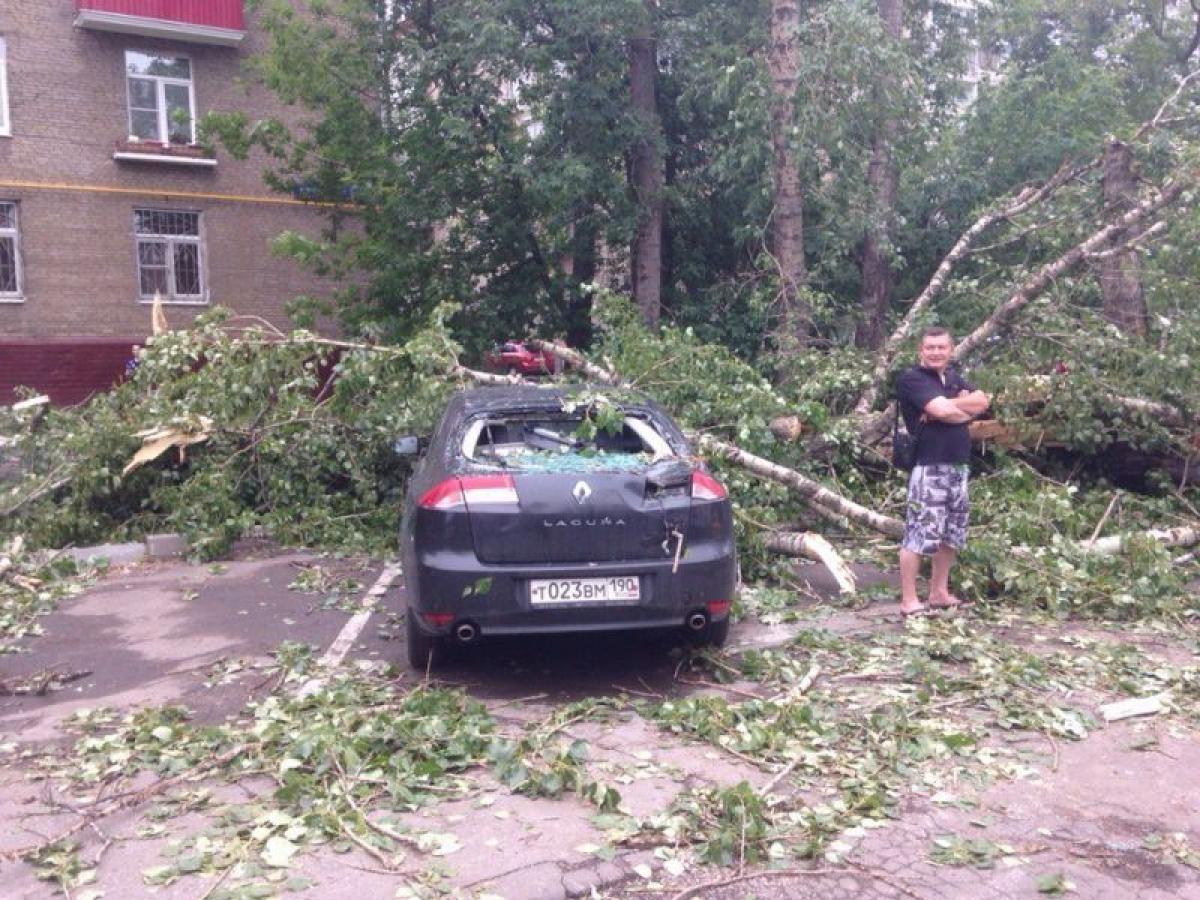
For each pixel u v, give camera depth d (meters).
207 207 23.72
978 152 15.09
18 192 21.98
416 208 16.11
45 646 6.72
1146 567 7.27
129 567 8.86
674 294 16.77
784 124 12.97
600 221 16.17
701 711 5.00
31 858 3.81
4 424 10.21
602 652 6.29
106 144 22.72
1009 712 5.16
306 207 24.59
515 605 5.36
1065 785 4.41
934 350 6.67
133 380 10.33
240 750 4.69
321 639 6.70
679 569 5.49
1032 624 6.80
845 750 4.71
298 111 24.47
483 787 4.32
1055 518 8.11
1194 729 5.01
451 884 3.56
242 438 9.88
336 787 4.23
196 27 22.83
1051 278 9.47
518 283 16.72
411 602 5.61
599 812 4.07
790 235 13.23
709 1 15.94
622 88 16.20
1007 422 9.25
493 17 15.18
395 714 5.08
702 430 8.90
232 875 3.63
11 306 22.12
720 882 3.62
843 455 9.48
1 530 9.31
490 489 5.43
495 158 16.03
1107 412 9.24
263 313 24.47
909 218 14.77
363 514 9.76
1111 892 3.61
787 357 11.18
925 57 16.05
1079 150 14.43
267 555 9.23
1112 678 5.66
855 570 8.20
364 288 17.88
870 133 13.91
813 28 12.74
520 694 5.59
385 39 16.88
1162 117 12.07
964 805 4.21
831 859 3.76
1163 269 9.77
